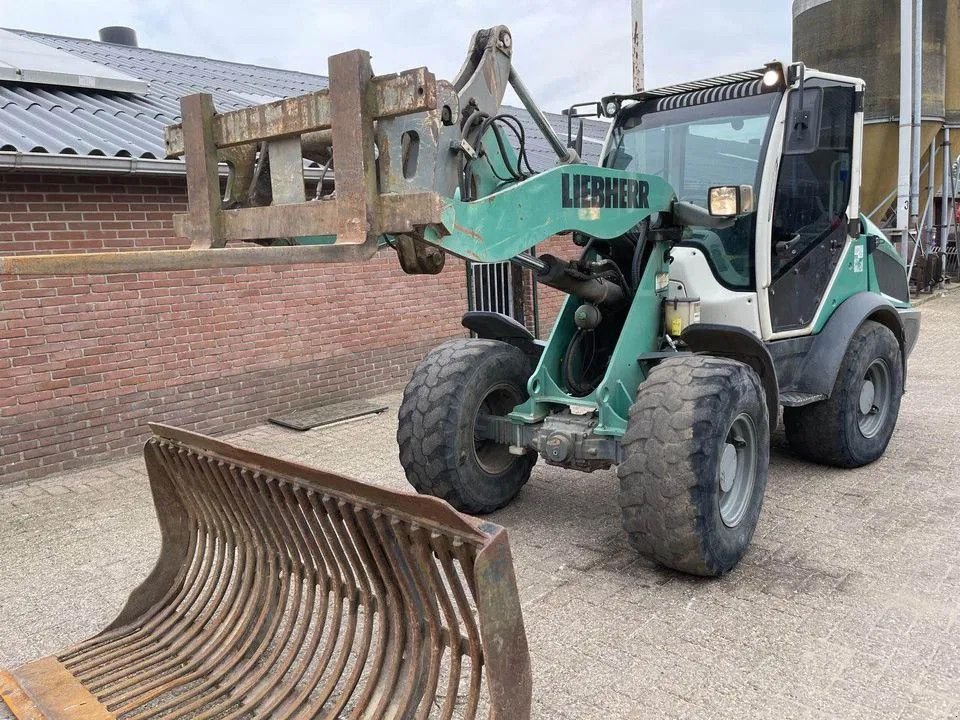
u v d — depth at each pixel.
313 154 3.05
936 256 15.24
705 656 2.97
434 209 2.30
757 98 4.27
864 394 4.95
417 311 8.31
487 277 9.26
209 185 2.68
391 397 7.88
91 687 2.80
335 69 2.36
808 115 4.07
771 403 4.05
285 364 7.13
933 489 4.61
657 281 4.12
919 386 7.32
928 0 14.71
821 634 3.08
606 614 3.32
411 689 2.41
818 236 4.70
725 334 3.69
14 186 5.41
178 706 2.72
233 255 2.18
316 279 7.29
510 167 3.39
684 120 4.53
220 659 2.93
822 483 4.78
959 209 16.64
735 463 3.70
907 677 2.78
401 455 4.29
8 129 5.57
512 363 4.44
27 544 4.44
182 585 3.40
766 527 4.14
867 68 14.64
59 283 5.63
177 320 6.31
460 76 3.24
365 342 7.81
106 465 5.93
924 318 11.91
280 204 2.59
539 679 2.87
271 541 2.99
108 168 5.48
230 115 2.64
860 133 4.88
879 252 5.42
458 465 4.21
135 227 6.03
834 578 3.54
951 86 15.80
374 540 2.41
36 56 7.62
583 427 3.97
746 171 4.24
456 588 2.21
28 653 3.27
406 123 2.41
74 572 4.04
